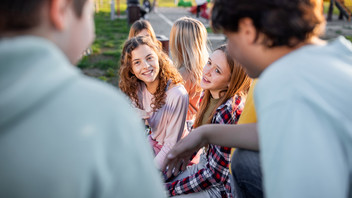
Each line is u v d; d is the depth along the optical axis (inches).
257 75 37.9
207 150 74.0
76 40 26.9
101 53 271.6
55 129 20.7
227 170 67.4
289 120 26.1
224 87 73.8
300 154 25.3
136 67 81.6
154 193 25.5
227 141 49.9
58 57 22.3
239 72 67.4
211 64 72.4
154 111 85.4
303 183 25.2
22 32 22.9
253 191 47.9
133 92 88.2
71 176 20.7
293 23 31.5
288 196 25.7
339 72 27.8
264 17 31.9
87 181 21.2
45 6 23.1
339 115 25.7
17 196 20.4
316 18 32.5
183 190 70.3
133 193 23.5
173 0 862.5
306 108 25.9
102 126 22.3
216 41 318.7
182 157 54.7
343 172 25.7
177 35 104.0
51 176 20.5
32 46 20.7
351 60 30.4
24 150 20.2
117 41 323.3
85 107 22.0
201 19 526.6
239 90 70.1
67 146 20.8
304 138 25.4
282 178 26.1
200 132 51.8
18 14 22.1
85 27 27.6
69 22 25.5
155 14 577.9
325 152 25.0
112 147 22.6
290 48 33.7
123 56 87.4
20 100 19.7
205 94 79.9
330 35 384.8
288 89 27.1
